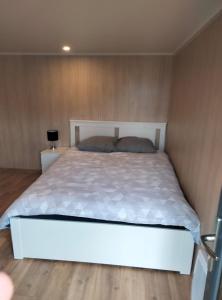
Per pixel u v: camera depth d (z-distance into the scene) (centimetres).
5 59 369
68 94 379
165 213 172
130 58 353
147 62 352
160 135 378
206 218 162
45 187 204
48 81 375
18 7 165
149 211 174
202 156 178
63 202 181
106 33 235
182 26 204
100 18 188
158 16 180
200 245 166
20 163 414
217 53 155
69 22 200
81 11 173
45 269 183
